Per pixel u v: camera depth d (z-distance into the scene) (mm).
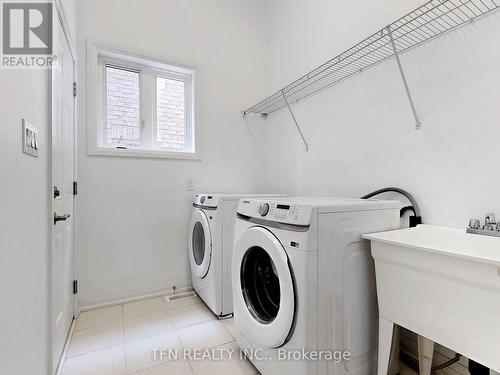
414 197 1488
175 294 2355
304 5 2332
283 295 1102
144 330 1766
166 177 2355
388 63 1629
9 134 761
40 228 1031
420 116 1456
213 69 2588
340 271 1130
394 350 1333
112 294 2137
